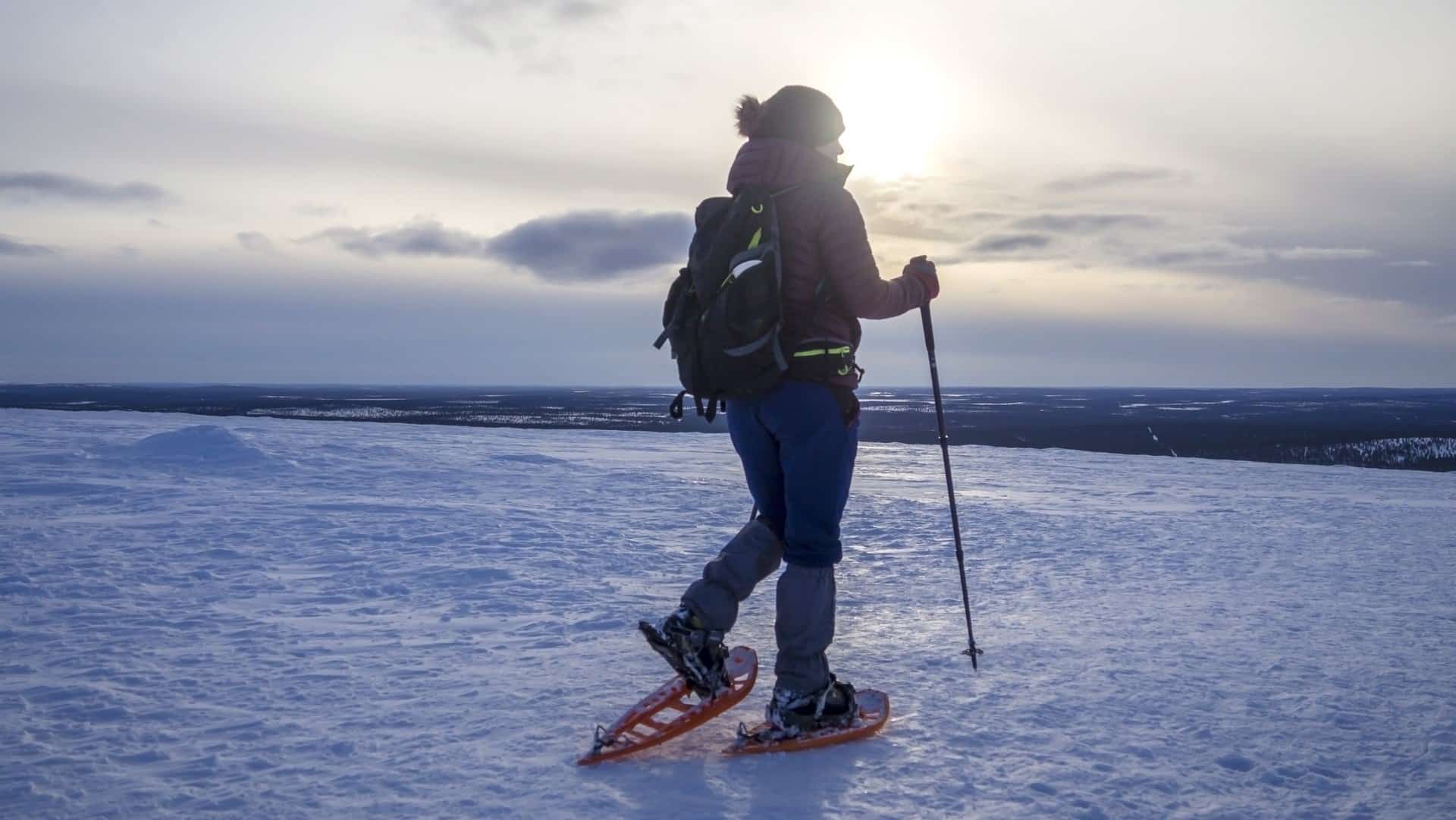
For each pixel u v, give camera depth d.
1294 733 2.53
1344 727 2.58
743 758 2.27
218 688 2.75
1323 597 4.54
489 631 3.49
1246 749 2.40
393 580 4.38
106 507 6.40
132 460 8.90
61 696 2.65
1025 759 2.29
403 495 7.49
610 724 2.48
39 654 3.07
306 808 1.95
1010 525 7.03
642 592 4.25
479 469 9.85
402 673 2.92
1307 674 3.09
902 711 2.64
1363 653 3.40
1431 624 3.95
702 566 5.02
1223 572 5.22
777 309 2.24
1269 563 5.57
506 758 2.24
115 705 2.58
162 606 3.76
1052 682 2.94
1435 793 2.15
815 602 2.35
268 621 3.56
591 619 3.68
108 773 2.12
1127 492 10.07
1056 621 3.86
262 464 9.00
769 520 2.46
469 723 2.48
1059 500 9.05
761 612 4.04
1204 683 2.96
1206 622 3.90
